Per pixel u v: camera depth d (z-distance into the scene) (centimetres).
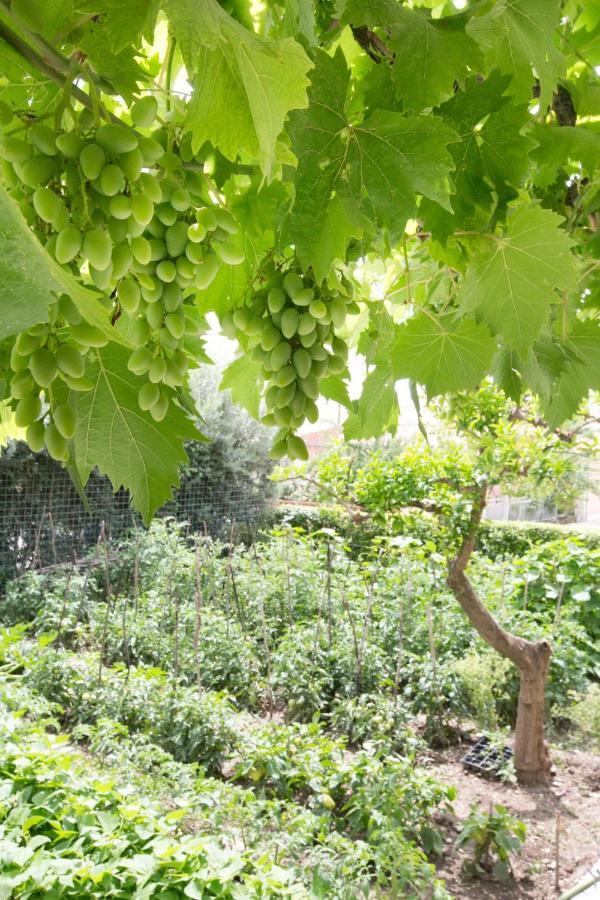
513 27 170
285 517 1633
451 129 132
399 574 985
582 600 971
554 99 221
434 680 784
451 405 693
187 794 557
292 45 93
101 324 73
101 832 464
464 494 692
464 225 166
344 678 835
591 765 743
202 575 1099
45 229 96
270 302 138
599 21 254
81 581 1118
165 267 112
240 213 151
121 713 737
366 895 474
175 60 150
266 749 652
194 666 859
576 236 242
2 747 528
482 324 214
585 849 600
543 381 220
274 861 519
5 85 111
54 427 101
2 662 845
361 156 133
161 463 148
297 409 142
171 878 417
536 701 703
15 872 400
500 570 1055
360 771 626
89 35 103
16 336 98
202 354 175
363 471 792
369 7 136
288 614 1000
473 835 576
